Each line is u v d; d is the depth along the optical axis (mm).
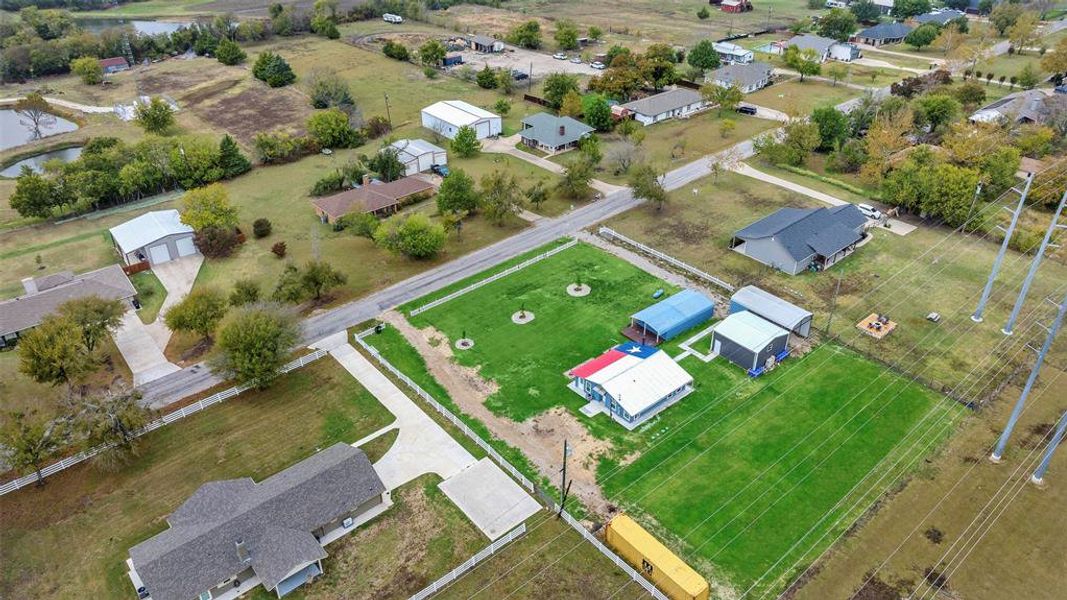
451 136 126000
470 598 45906
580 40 191750
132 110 142625
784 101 145750
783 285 80188
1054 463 55344
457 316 75500
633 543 47219
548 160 117625
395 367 67688
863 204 96562
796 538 49500
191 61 178875
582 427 59969
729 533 49938
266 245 91375
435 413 62031
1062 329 71375
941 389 63469
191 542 46188
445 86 156500
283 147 118188
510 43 191000
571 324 73812
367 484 51969
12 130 138750
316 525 49156
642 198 98125
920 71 164125
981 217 90688
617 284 80688
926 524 50375
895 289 78812
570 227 94062
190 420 61562
